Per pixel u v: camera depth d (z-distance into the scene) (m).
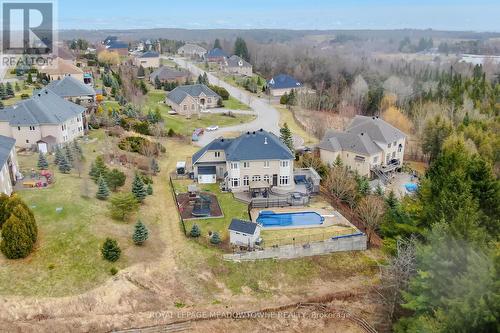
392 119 109.94
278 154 63.34
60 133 73.69
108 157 70.75
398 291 40.38
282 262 49.94
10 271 41.81
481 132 86.56
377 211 53.75
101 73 135.00
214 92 126.38
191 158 77.88
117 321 40.34
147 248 48.72
